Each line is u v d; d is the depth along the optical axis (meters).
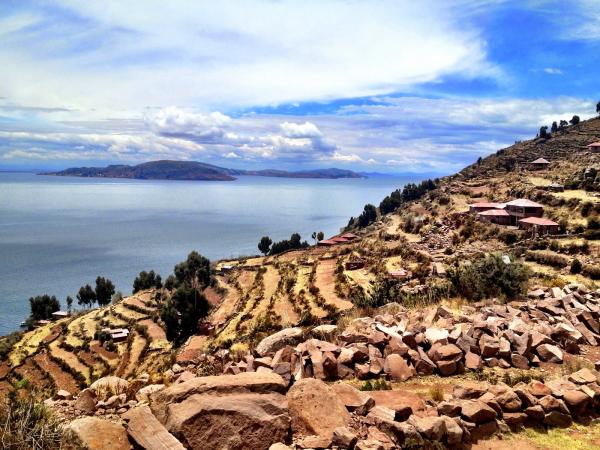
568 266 63.44
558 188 111.19
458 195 150.62
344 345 13.48
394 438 8.41
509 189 132.00
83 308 155.62
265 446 8.08
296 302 84.38
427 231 119.00
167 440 7.63
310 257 134.62
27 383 9.00
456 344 13.25
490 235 98.38
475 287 22.03
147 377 13.58
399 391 10.80
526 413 9.57
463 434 8.71
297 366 11.86
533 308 17.38
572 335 14.55
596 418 9.80
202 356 15.99
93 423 8.07
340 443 8.06
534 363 12.95
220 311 98.81
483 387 10.50
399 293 28.12
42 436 7.28
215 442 7.85
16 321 154.12
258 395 8.80
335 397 9.27
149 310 120.56
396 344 12.81
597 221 81.81
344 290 82.06
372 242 127.00
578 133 198.50
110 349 92.31
